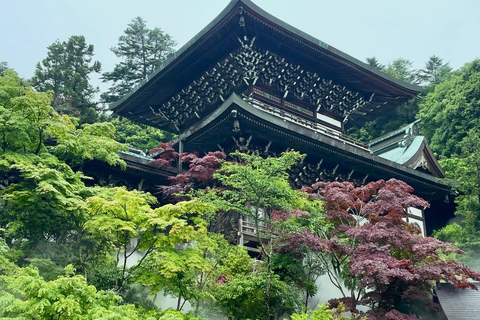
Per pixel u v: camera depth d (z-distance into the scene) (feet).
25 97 72.08
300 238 72.13
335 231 79.36
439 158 187.62
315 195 84.69
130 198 59.93
